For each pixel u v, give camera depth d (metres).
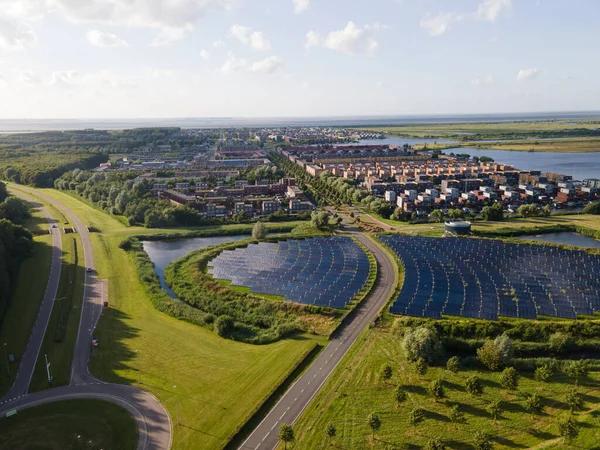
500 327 149.00
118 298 178.62
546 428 101.31
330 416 106.56
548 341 143.12
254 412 107.44
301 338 146.25
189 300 180.00
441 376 122.50
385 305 168.00
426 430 101.12
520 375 123.12
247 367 128.25
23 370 127.12
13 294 180.00
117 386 119.38
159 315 164.12
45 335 147.75
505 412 107.06
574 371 119.38
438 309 160.50
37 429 102.75
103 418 106.62
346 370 126.50
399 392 109.56
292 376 123.88
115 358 133.50
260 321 160.50
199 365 129.62
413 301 166.62
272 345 142.00
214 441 98.69
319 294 175.75
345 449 95.81
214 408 109.94
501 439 98.19
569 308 159.38
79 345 141.12
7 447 96.88
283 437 94.06
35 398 114.44
